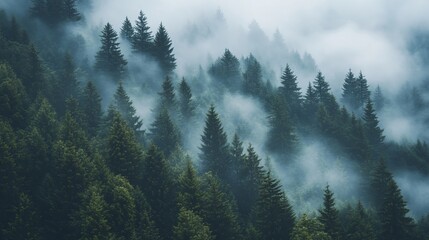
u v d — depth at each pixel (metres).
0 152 67.31
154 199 74.06
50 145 76.75
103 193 68.31
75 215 65.12
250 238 71.75
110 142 78.31
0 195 65.50
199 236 62.50
